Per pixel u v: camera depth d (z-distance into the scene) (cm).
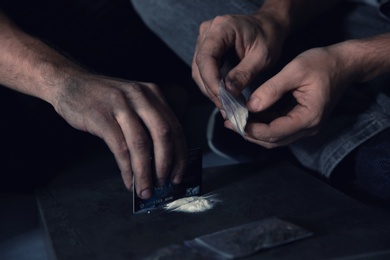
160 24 183
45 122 174
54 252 103
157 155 110
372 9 177
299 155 154
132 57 221
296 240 105
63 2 196
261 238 104
